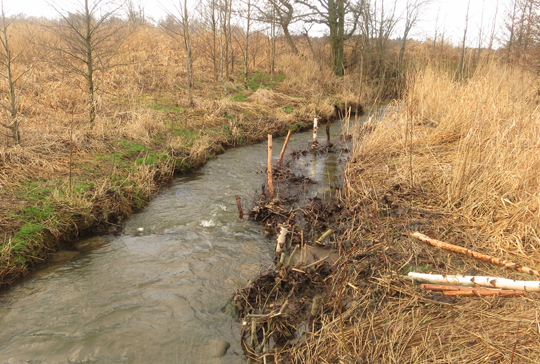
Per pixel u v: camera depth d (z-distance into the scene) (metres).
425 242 4.59
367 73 21.83
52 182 6.02
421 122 8.67
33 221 5.05
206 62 16.14
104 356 3.40
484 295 3.48
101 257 4.96
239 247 5.25
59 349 3.46
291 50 21.81
